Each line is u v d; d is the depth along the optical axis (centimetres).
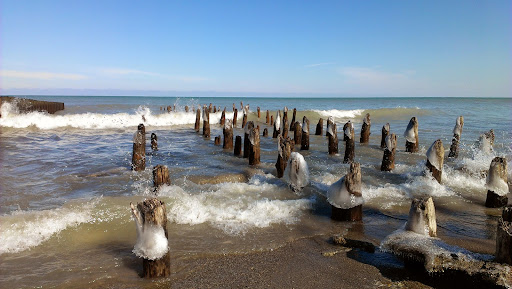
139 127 986
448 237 557
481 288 383
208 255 496
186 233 571
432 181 844
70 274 438
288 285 423
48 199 729
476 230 592
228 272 452
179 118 2528
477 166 1031
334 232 582
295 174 775
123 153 1278
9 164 1048
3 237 514
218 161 1137
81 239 535
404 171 1017
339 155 1307
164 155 1258
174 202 665
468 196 788
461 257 411
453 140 1284
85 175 934
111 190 796
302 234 574
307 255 502
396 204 730
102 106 3709
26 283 415
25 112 2122
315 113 3262
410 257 441
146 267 431
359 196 623
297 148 1473
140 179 900
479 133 1956
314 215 661
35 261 470
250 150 1055
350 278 438
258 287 418
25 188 806
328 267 467
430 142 1616
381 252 505
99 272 445
